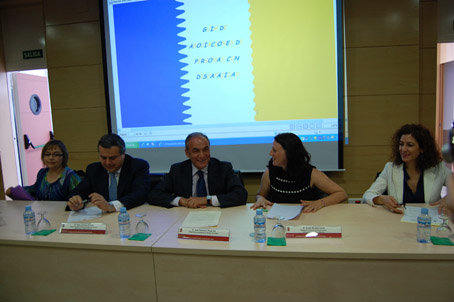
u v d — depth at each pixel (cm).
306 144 292
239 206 191
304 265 117
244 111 299
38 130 478
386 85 284
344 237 132
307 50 283
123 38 313
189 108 309
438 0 294
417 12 274
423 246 119
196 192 202
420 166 191
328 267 116
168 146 316
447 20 295
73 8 330
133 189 208
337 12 274
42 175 248
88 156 341
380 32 280
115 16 313
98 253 133
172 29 304
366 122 289
